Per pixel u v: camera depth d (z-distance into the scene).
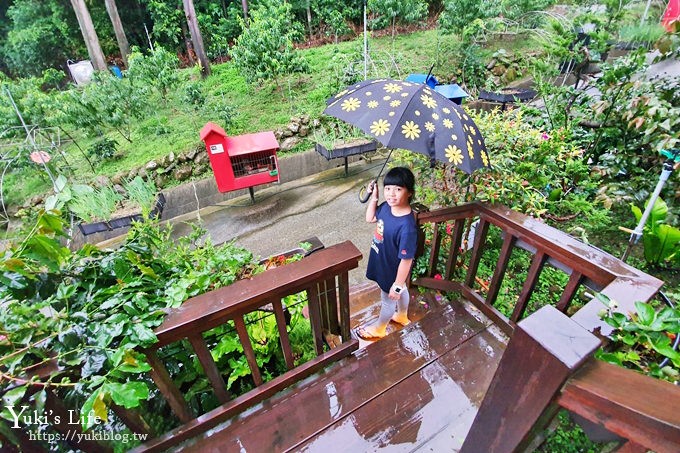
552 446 1.00
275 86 7.40
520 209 2.20
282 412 1.41
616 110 2.72
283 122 6.29
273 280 1.25
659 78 2.57
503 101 6.04
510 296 2.25
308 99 6.90
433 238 2.19
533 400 0.70
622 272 1.16
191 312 1.10
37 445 0.95
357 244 4.12
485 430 0.90
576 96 3.31
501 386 0.78
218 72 8.41
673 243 2.27
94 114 5.39
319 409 1.42
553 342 0.62
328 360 1.60
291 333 1.92
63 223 1.04
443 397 1.48
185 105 6.63
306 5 10.10
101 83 5.71
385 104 1.52
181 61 10.30
